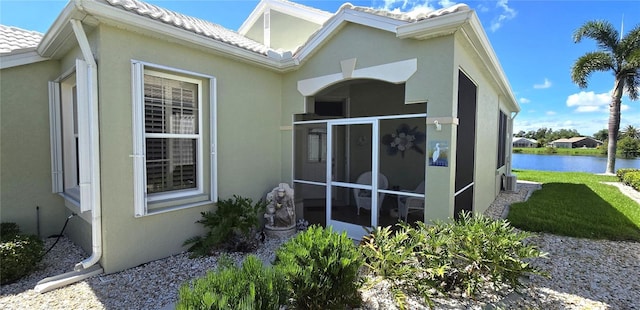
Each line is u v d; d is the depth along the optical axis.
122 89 4.62
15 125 5.65
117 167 4.60
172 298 3.95
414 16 5.21
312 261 3.16
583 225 7.03
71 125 6.22
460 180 5.75
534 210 8.70
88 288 4.18
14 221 5.68
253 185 6.80
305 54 6.77
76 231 5.82
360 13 5.86
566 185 14.55
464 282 3.79
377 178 6.21
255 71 6.79
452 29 4.85
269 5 11.21
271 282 2.70
